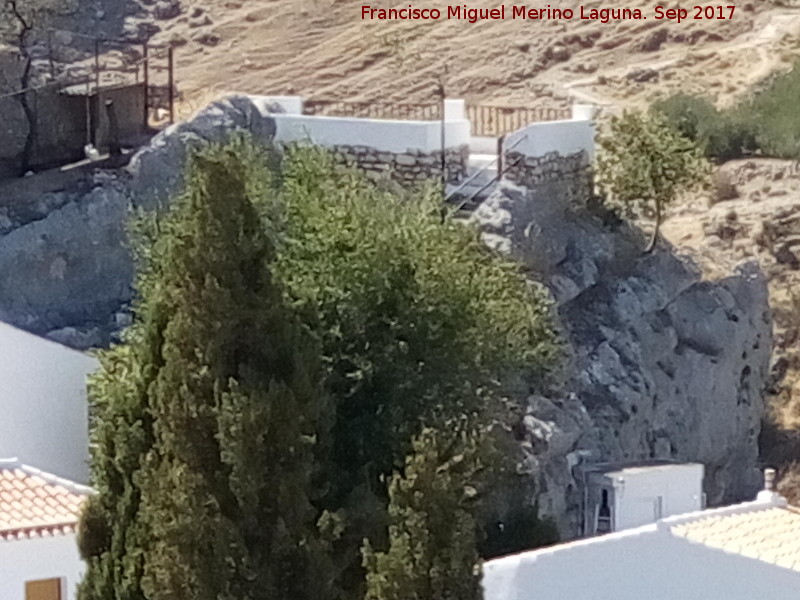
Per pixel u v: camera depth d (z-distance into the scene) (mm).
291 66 80375
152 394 28234
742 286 55406
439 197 43000
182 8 81812
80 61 68750
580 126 52906
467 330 39500
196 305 27453
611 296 51188
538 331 43250
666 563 30688
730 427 53438
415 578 24656
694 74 83750
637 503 44406
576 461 45688
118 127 54594
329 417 29328
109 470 29391
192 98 63625
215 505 26766
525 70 83312
